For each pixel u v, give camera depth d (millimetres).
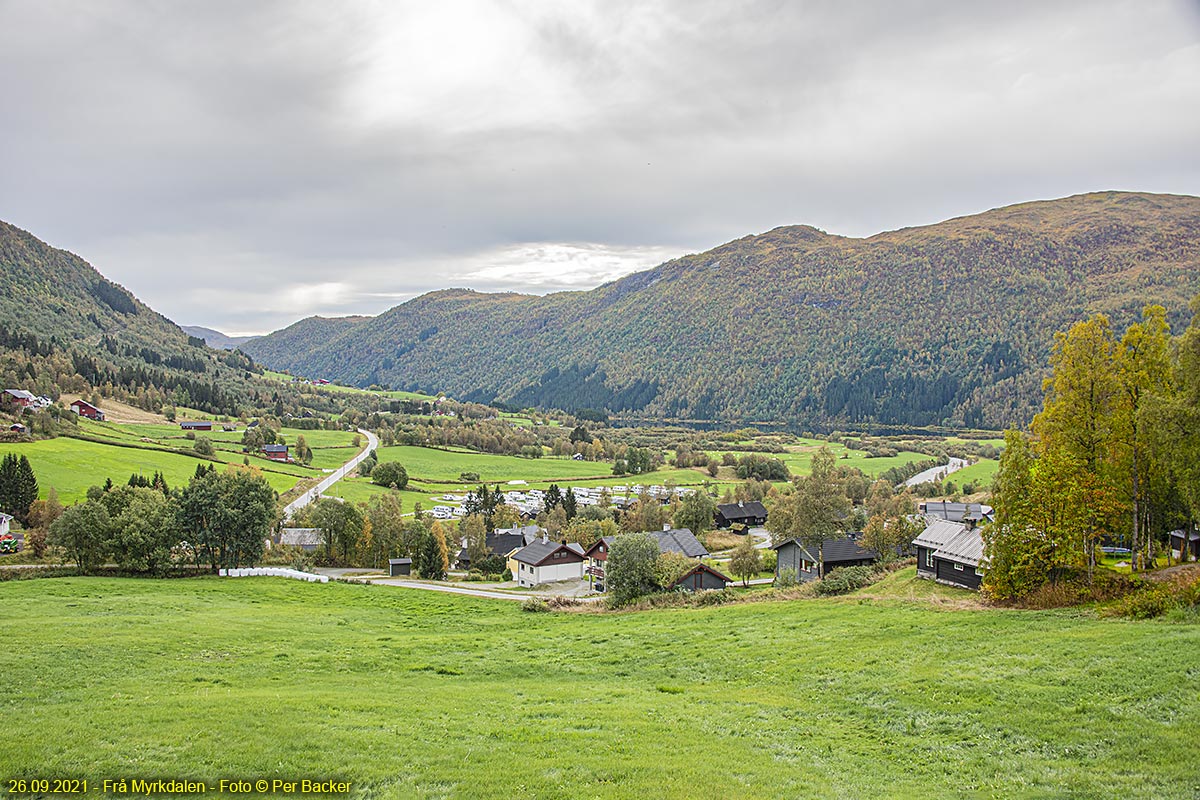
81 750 20781
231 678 33594
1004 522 45594
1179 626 31781
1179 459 41594
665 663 38781
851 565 79438
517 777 19453
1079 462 46688
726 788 18766
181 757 20438
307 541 116625
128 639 40719
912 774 20125
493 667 38406
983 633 36531
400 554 110188
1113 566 52938
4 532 99875
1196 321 41312
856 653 35906
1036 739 21703
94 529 80375
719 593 63750
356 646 44344
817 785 19078
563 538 121438
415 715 25844
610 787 18734
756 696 29906
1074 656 29484
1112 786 17953
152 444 175500
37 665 33531
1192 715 21688
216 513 84312
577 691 31547
